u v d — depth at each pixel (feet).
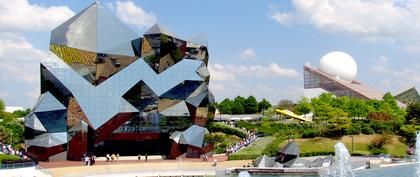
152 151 330.34
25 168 225.35
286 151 283.79
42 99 290.35
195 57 320.91
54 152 289.12
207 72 322.75
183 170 268.00
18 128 362.12
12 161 222.07
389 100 550.36
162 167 275.39
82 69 299.58
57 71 295.07
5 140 328.49
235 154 305.94
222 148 348.59
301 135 371.97
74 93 297.12
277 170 261.65
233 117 591.37
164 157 317.83
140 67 311.06
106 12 307.99
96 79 302.04
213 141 319.06
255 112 634.43
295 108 553.64
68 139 294.66
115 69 306.35
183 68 317.42
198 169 270.67
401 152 353.72
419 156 270.87
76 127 295.89
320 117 447.42
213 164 283.18
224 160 299.17
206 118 320.29
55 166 266.77
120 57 305.32
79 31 299.58
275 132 403.54
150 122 314.35
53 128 290.15
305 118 471.21
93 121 298.97
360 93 620.08
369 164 284.61
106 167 266.36
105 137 307.17
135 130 311.68
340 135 370.32
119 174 253.44
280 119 496.23
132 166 272.72
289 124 439.22
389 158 320.29
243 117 588.50
